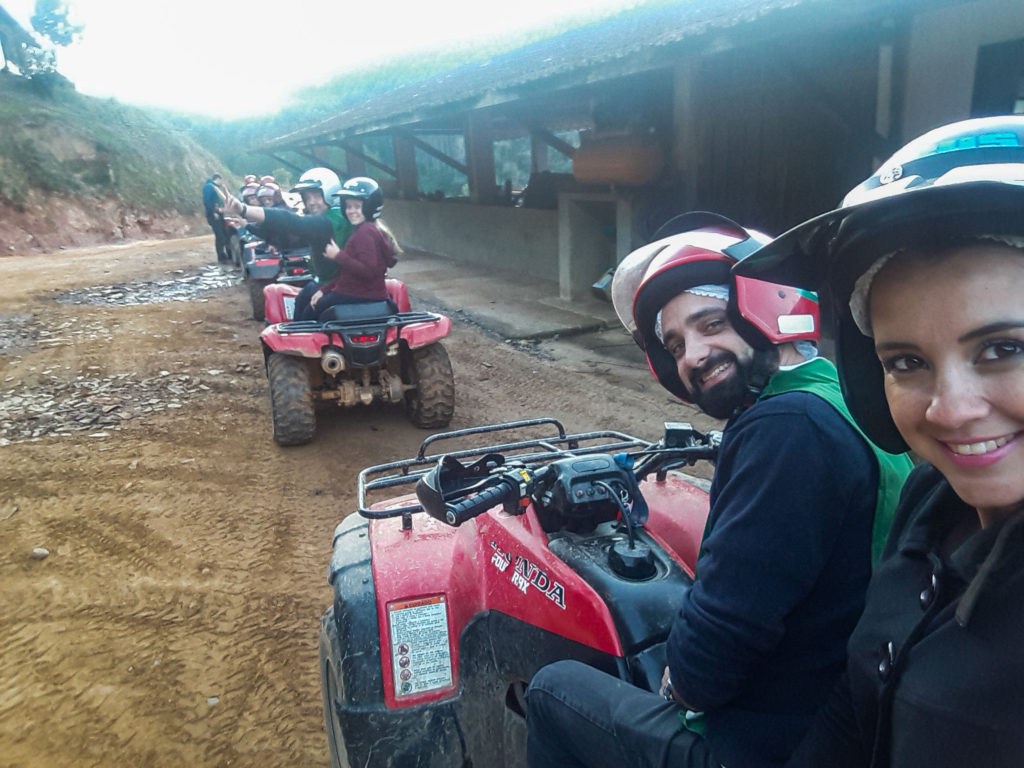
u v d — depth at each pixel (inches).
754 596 45.1
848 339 40.1
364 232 196.4
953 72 230.2
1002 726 26.6
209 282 489.4
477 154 580.4
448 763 72.8
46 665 112.9
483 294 428.8
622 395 235.8
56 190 1000.2
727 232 55.0
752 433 48.1
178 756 96.1
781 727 47.4
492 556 73.0
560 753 56.2
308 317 216.7
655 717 51.0
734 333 52.2
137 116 1280.8
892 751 31.0
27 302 413.4
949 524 34.3
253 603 127.7
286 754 96.5
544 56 420.5
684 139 334.0
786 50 287.0
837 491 45.6
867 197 32.3
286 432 190.9
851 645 35.0
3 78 1194.6
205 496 167.5
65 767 94.2
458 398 237.3
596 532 69.2
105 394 241.4
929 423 30.5
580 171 354.6
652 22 357.7
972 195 26.9
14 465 184.9
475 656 73.4
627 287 60.9
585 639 61.5
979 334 28.5
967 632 28.5
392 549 80.1
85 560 142.1
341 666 74.0
